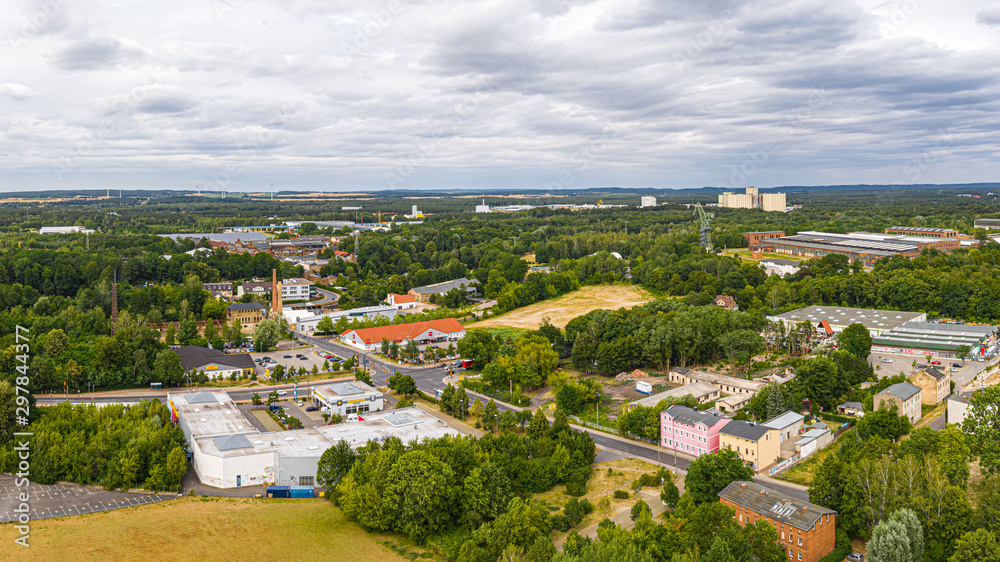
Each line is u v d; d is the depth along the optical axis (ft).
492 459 524.93
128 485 527.81
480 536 441.27
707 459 495.00
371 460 508.12
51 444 546.67
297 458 539.70
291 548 446.19
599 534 405.39
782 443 595.47
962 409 606.55
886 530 394.93
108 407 628.28
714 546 379.35
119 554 431.02
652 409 643.86
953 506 415.85
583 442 578.25
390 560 438.40
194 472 565.94
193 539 451.94
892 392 630.74
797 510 428.56
